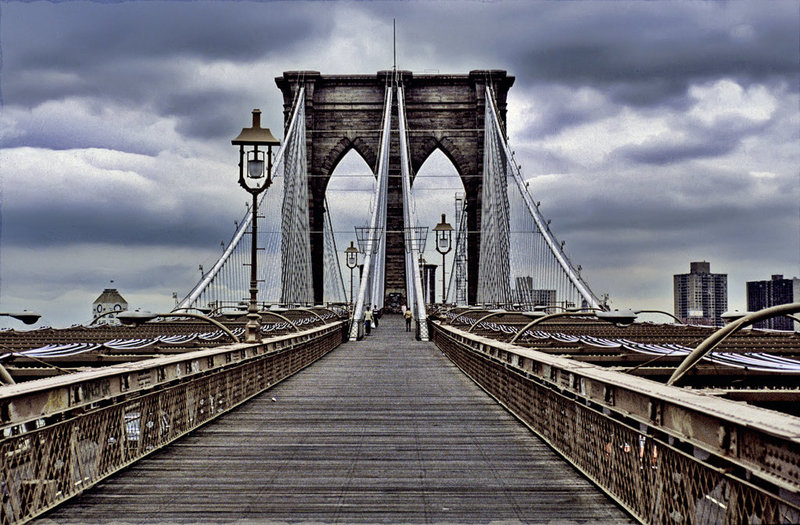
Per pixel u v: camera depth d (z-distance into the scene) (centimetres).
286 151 8256
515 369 1284
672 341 1792
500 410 1364
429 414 1312
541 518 664
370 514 676
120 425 846
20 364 1417
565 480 806
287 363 2011
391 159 9606
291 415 1297
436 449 982
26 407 627
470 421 1229
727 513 471
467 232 9356
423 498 732
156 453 948
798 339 1812
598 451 770
